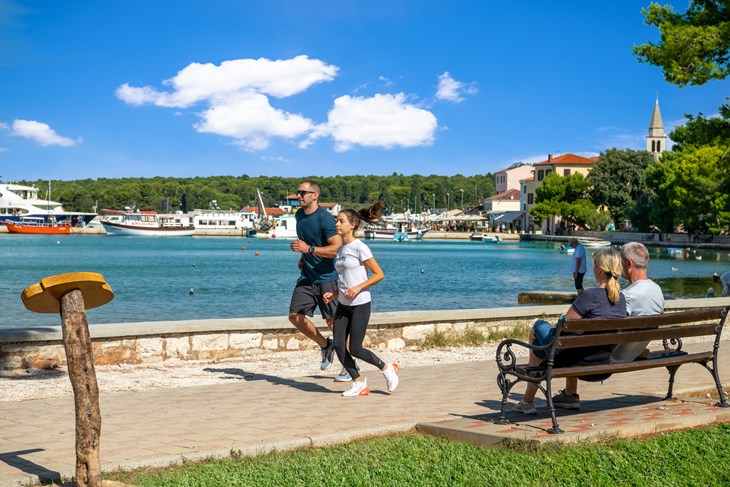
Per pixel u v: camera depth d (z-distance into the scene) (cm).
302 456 557
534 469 515
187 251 9450
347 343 816
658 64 1886
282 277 4784
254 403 760
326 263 891
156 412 711
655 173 9500
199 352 1105
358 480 492
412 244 12900
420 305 2955
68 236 15750
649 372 942
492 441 581
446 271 5444
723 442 592
